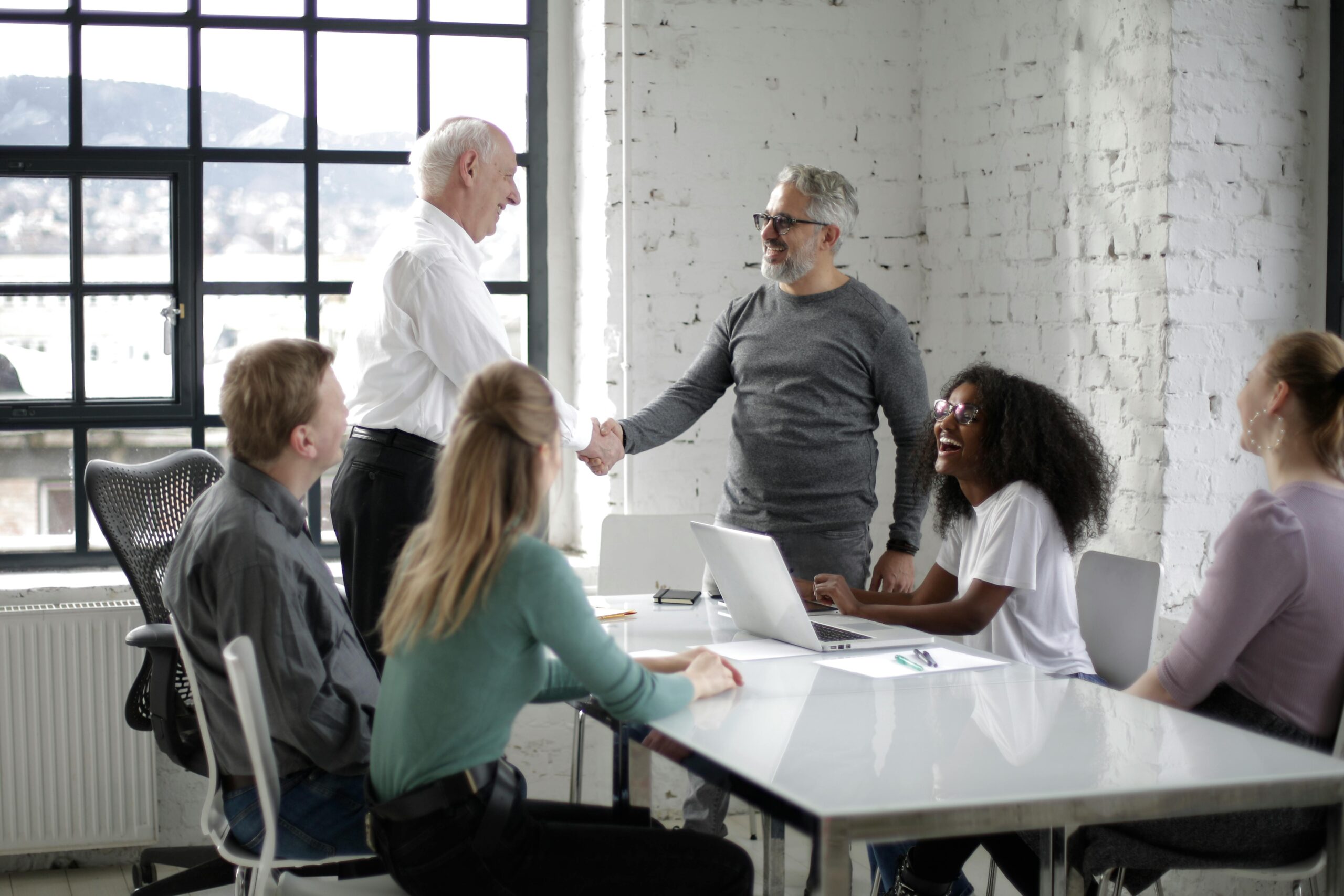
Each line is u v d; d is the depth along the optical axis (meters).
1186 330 3.08
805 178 3.14
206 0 3.83
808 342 3.16
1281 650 1.97
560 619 1.70
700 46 3.79
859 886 3.29
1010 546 2.53
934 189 3.91
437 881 1.70
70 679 3.40
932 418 2.86
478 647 1.70
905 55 3.93
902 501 3.20
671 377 3.82
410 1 3.95
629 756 2.25
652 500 3.83
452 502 1.72
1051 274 3.44
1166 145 3.05
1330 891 1.66
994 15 3.62
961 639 2.78
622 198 3.79
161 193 3.83
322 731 1.98
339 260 3.95
